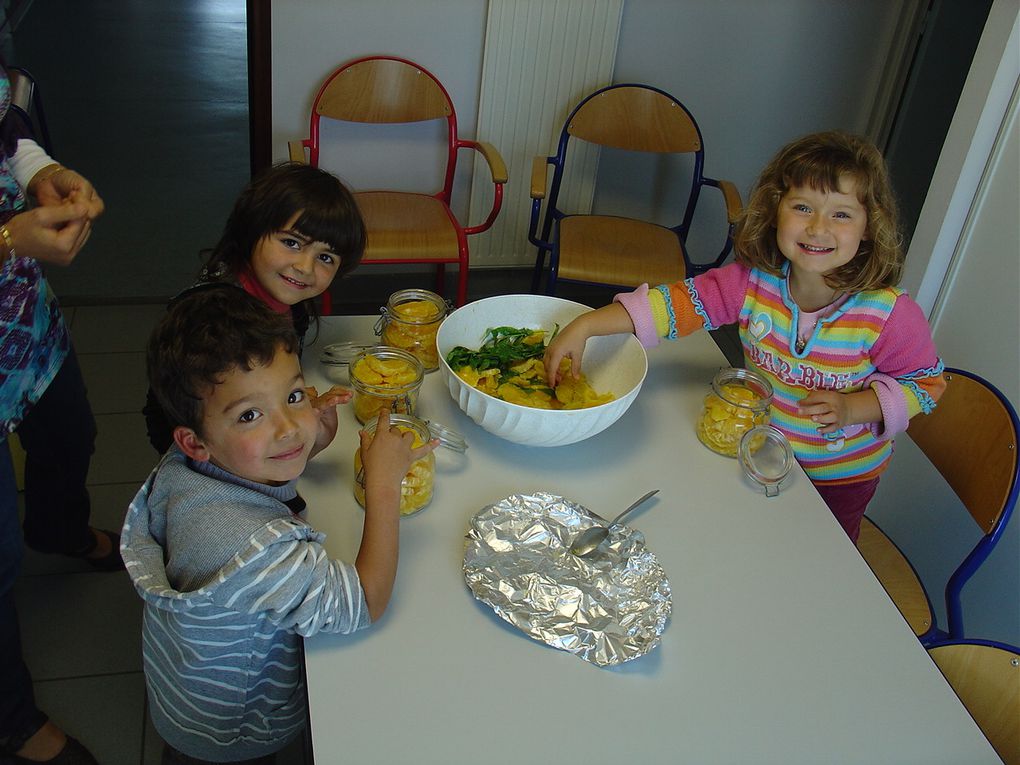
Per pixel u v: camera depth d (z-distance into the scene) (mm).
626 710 949
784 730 947
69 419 1626
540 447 1321
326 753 868
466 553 1096
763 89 3031
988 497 1429
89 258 3033
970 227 1777
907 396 1341
